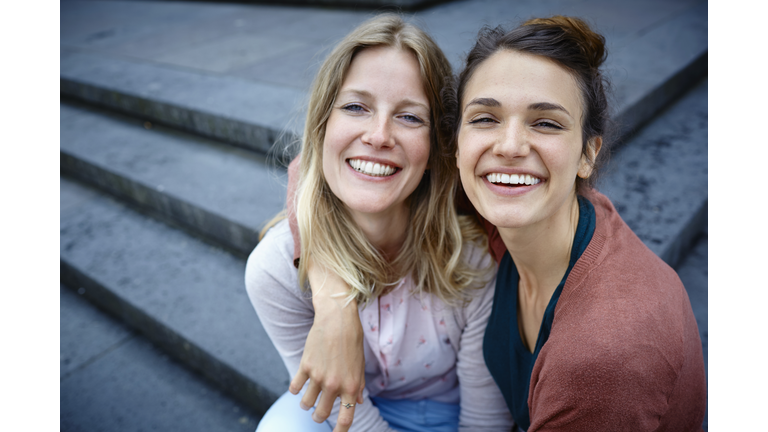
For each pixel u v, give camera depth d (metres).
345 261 1.19
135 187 2.91
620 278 0.93
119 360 2.25
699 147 2.50
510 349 1.18
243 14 5.60
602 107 1.01
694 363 0.99
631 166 2.39
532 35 0.91
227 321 2.14
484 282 1.27
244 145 3.04
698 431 1.09
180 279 2.41
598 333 0.87
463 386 1.38
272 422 1.31
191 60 4.09
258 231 2.34
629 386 0.84
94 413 2.00
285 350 1.35
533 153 0.91
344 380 1.11
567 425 0.92
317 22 4.91
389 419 1.43
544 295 1.11
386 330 1.28
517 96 0.89
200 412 1.98
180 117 3.29
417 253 1.24
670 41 3.35
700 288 1.96
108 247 2.69
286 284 1.25
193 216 2.66
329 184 1.17
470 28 3.87
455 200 1.28
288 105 3.05
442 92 1.12
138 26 5.43
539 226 1.00
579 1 4.55
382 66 1.06
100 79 3.81
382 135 1.06
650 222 2.00
